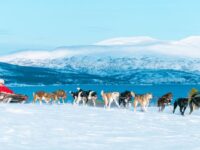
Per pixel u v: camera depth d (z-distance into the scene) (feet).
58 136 50.21
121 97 101.19
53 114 73.77
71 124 60.70
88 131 54.54
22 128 55.31
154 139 49.01
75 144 45.37
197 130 57.72
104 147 43.98
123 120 67.82
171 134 53.16
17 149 42.06
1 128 54.60
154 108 108.06
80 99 106.52
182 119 72.64
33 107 87.51
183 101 89.45
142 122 65.82
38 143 45.55
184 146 44.45
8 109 77.20
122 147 44.01
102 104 107.45
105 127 58.75
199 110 102.01
